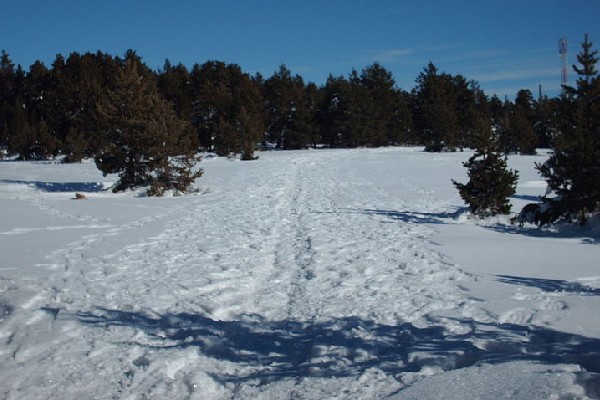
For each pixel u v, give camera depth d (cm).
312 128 8388
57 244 1198
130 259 1028
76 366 524
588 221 1280
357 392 438
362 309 685
